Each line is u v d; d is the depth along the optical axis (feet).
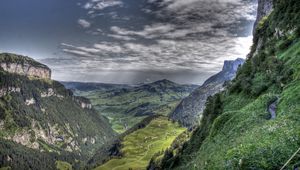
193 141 341.62
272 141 114.21
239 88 306.35
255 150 111.96
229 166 115.34
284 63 255.29
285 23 330.95
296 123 123.85
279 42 317.22
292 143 106.63
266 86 251.39
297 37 284.00
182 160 334.85
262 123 167.84
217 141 202.49
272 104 192.65
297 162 95.61
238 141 156.46
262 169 101.40
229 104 295.69
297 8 324.60
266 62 293.02
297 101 162.40
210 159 175.63
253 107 201.87
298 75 205.57
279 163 100.12
